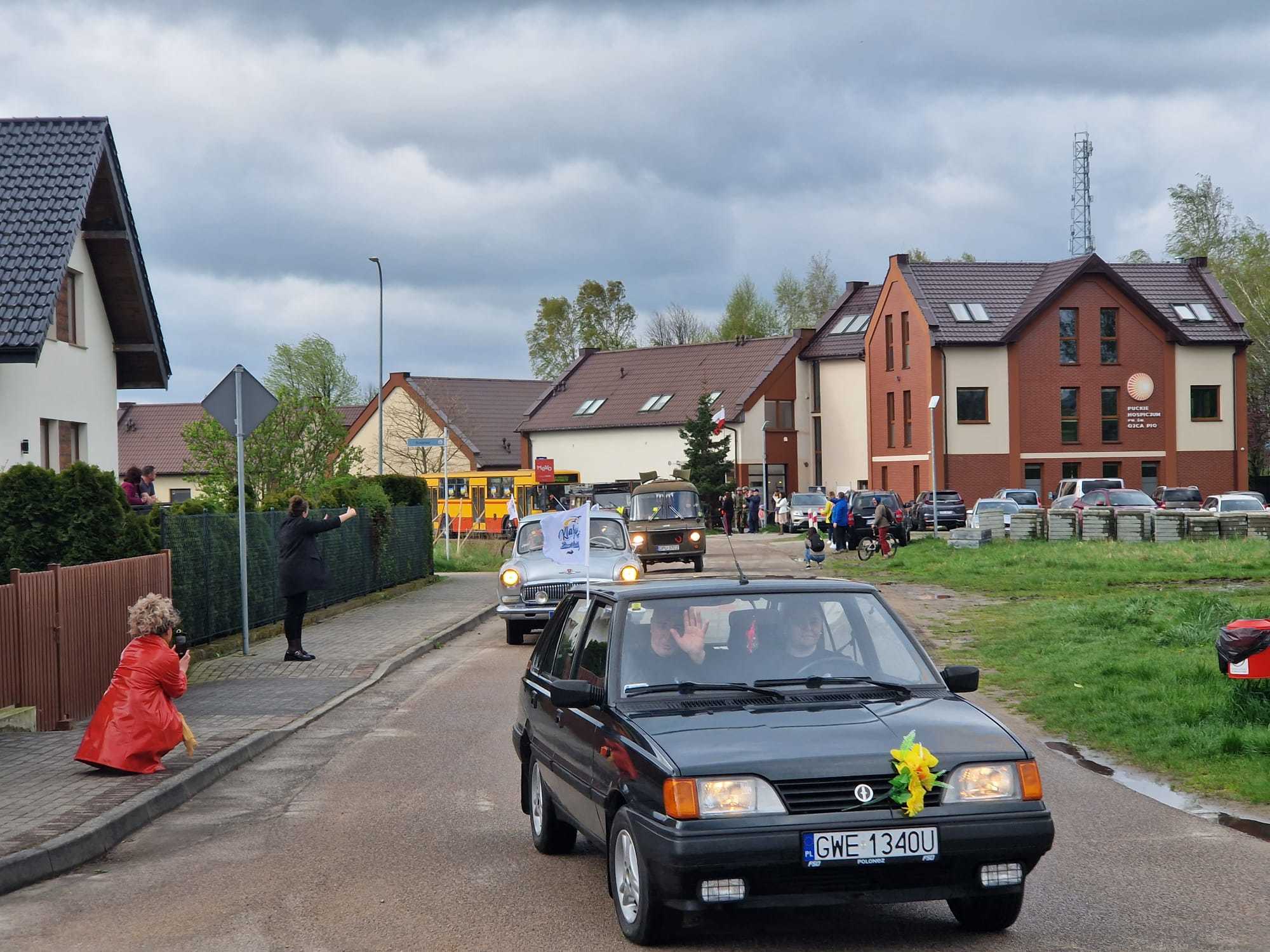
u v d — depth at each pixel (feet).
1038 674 53.42
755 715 22.65
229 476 159.22
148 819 32.73
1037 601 85.25
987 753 21.39
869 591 26.23
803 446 261.24
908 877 20.70
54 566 45.44
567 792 26.08
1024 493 191.72
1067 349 222.89
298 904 24.75
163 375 95.50
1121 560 108.58
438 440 132.87
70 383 84.53
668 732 21.98
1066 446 222.28
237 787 36.63
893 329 231.09
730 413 251.39
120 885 26.76
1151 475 226.17
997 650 61.46
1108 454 223.71
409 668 62.59
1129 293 223.10
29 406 77.61
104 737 36.50
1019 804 21.07
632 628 25.02
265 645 68.95
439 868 27.22
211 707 49.52
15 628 43.09
